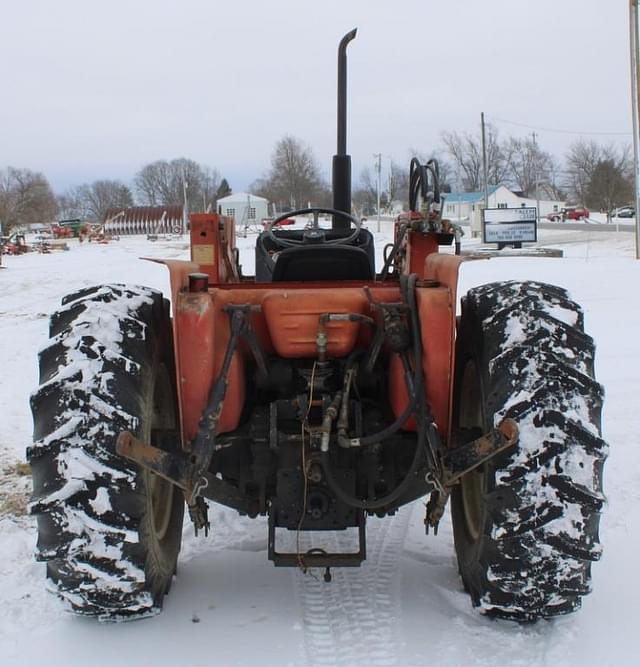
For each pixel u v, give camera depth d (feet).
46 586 9.56
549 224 209.87
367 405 11.65
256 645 10.07
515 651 9.80
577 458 9.04
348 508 10.55
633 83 83.30
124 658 9.80
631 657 9.65
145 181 338.13
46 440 9.04
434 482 9.62
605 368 26.05
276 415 10.75
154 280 62.85
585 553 9.03
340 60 19.30
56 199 363.35
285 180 191.01
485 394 9.84
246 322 10.43
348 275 13.12
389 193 239.50
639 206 82.28
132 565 9.30
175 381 11.37
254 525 14.64
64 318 9.88
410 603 11.18
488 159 314.14
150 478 9.91
